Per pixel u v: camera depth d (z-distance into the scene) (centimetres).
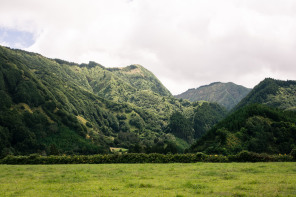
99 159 4688
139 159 4544
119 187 1920
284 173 2484
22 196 1652
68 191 1797
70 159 4738
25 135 16538
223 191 1691
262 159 3956
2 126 16525
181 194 1602
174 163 4209
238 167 3095
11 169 3603
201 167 3303
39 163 4728
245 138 10688
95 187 1931
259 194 1524
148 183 2073
